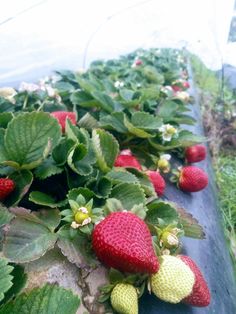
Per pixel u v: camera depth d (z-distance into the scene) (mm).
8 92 370
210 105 833
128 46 958
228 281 281
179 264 176
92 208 196
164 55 954
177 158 355
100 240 172
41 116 203
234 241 434
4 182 197
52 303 144
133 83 493
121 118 313
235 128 764
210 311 218
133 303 172
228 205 515
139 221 178
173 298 175
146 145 320
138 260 167
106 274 187
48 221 190
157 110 376
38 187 218
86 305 177
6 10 482
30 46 570
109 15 762
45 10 557
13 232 179
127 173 229
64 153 210
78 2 637
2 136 212
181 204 304
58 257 189
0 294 135
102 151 235
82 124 302
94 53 783
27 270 180
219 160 646
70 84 448
